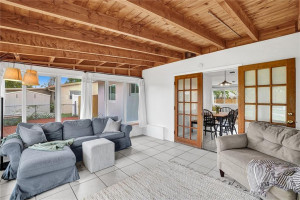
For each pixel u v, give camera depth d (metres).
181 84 4.26
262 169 1.69
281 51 2.57
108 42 2.75
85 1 1.81
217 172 2.58
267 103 2.73
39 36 2.56
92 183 2.28
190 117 4.04
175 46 3.03
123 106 5.30
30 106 3.75
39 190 2.04
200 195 1.97
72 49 2.86
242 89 3.01
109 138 3.55
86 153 2.74
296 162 1.84
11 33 2.34
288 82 2.48
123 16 2.18
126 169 2.72
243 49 3.02
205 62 3.64
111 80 4.80
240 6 2.02
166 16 1.96
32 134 2.74
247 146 2.52
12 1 1.47
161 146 4.00
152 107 5.14
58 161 2.19
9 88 3.33
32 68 3.46
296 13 2.22
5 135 3.30
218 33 2.86
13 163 2.35
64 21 2.21
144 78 5.45
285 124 2.55
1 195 2.00
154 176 2.46
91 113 4.21
